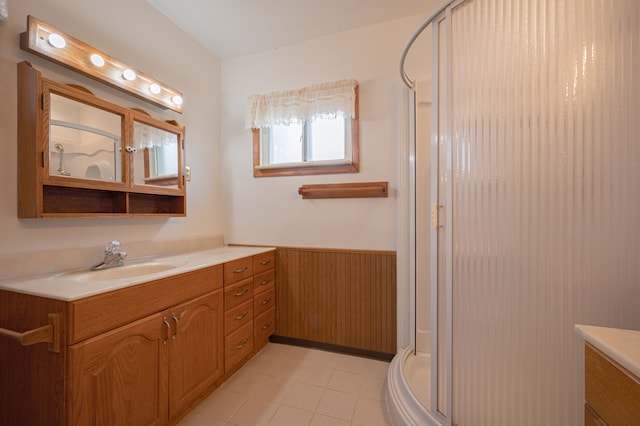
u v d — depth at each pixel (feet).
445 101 3.48
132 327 3.68
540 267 2.80
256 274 6.61
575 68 2.62
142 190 5.32
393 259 6.49
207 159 7.54
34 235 4.13
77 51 4.46
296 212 7.34
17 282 3.67
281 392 5.35
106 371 3.36
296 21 6.54
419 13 6.33
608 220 2.51
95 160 4.68
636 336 1.94
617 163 2.47
